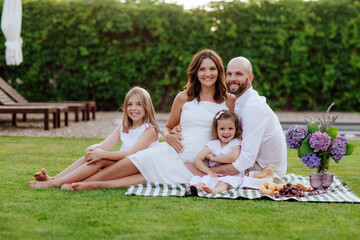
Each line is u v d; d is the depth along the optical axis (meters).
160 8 11.20
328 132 3.50
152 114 3.96
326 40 11.23
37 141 6.41
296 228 2.56
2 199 3.09
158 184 3.54
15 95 9.62
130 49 11.59
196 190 3.31
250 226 2.58
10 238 2.32
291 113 11.27
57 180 3.52
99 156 3.53
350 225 2.63
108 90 11.69
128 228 2.50
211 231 2.47
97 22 11.27
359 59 11.24
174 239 2.34
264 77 11.48
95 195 3.26
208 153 3.65
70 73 11.64
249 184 3.52
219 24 11.18
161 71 11.56
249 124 3.55
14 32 9.02
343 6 11.09
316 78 11.41
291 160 5.33
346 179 4.11
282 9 11.08
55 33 11.29
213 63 3.71
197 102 3.81
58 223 2.57
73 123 8.98
